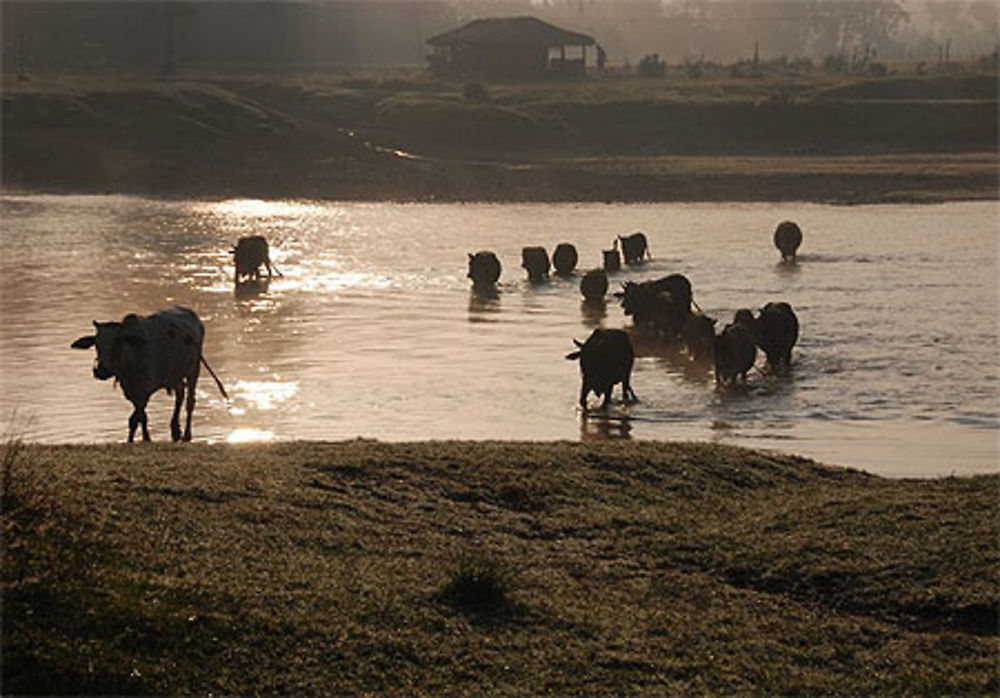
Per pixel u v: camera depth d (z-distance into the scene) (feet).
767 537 66.23
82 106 424.05
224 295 178.70
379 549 61.11
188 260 220.43
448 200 360.07
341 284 191.72
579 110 466.70
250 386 117.91
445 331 150.71
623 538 67.00
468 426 104.27
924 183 362.33
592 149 442.09
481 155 431.84
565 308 171.63
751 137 455.22
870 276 199.21
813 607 58.80
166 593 51.75
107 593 50.72
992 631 55.72
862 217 303.89
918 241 250.57
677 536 66.90
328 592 54.39
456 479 73.97
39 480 60.54
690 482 77.36
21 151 400.06
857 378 124.36
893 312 163.53
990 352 137.08
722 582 61.57
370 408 109.91
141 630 49.01
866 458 94.99
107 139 414.82
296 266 213.05
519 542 65.10
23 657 46.44
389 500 69.62
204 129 423.64
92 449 75.46
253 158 410.72
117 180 388.37
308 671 48.60
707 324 135.23
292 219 303.68
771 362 130.11
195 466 70.44
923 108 461.78
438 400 113.39
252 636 50.03
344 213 321.93
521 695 48.32
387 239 260.01
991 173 370.12
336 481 71.10
